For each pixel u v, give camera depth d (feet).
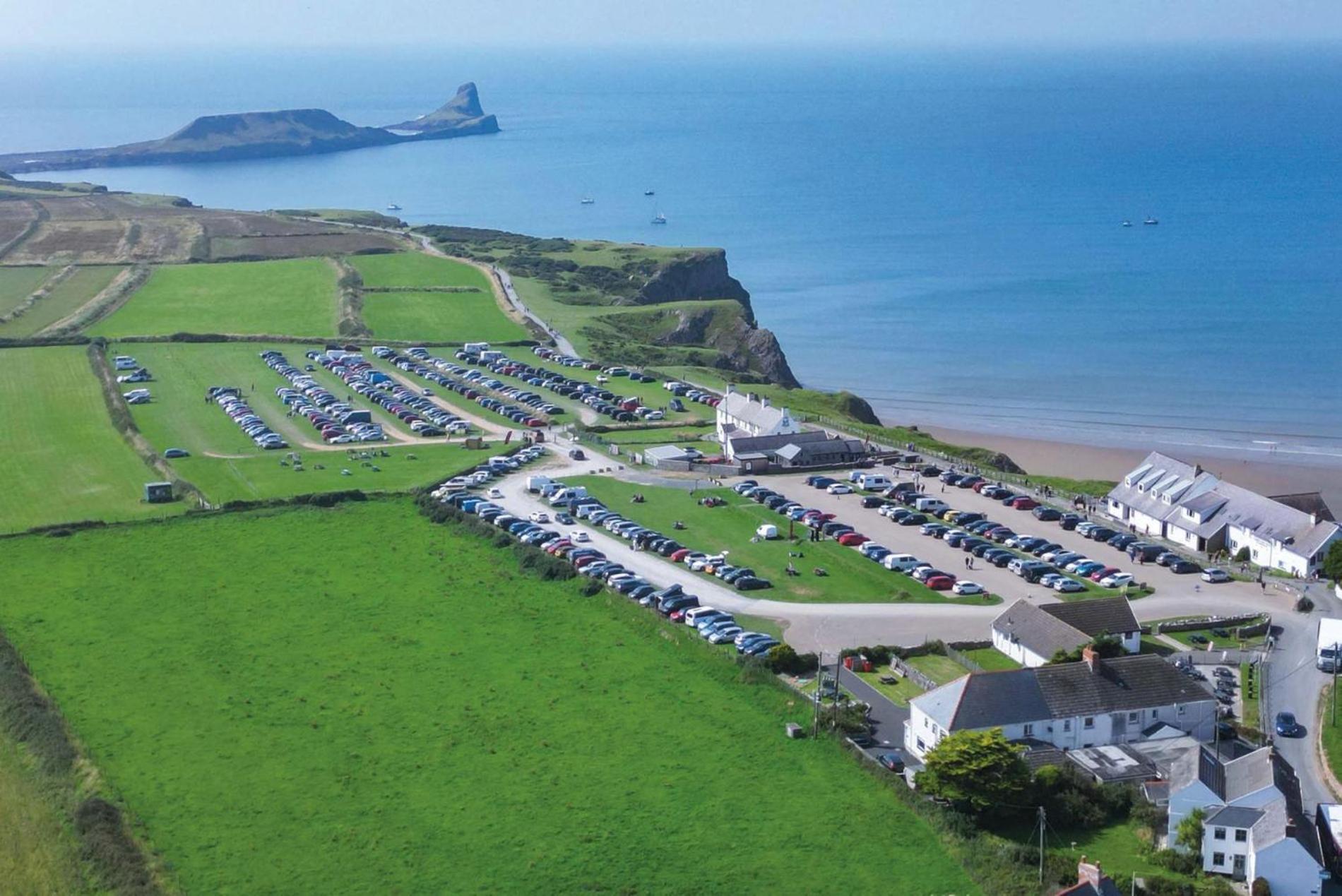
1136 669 401.70
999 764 353.72
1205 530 559.38
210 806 367.04
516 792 372.38
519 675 440.86
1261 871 318.86
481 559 541.75
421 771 383.86
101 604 500.74
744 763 385.29
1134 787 364.38
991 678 389.39
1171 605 495.82
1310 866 316.19
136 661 453.17
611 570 522.06
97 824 353.92
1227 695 422.00
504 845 347.77
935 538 568.82
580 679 437.58
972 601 498.28
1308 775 376.27
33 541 562.25
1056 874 325.01
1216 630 472.85
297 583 518.37
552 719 411.13
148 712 417.90
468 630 475.72
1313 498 566.77
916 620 480.23
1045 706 386.93
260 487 631.97
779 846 345.31
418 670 445.37
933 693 394.32
